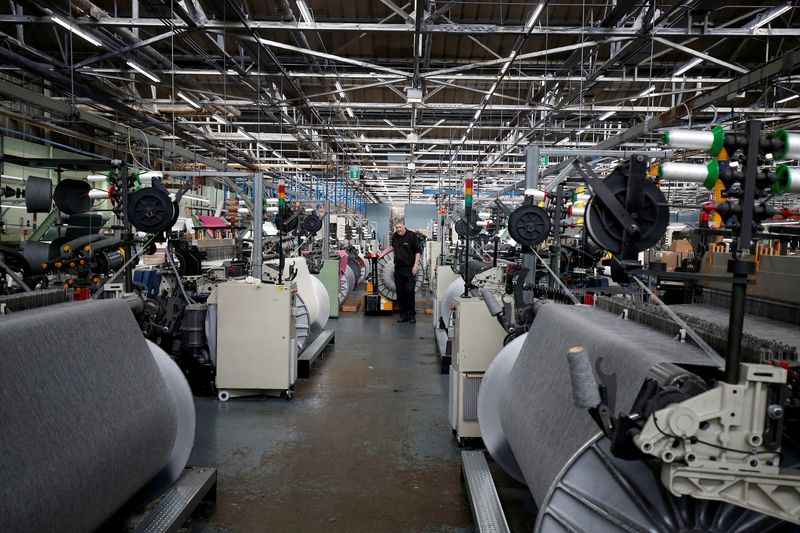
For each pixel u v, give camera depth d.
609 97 8.66
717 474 1.27
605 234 1.86
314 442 3.83
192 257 5.43
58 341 1.81
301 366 5.58
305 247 10.55
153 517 2.44
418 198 28.31
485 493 2.69
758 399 1.26
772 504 1.28
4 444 1.47
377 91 8.88
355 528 2.74
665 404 1.31
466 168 15.66
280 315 4.69
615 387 1.52
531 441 2.04
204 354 4.92
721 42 6.29
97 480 1.82
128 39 5.86
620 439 1.33
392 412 4.52
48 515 1.58
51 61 5.81
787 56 4.35
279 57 6.95
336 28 5.12
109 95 7.27
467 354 3.66
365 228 18.81
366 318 9.73
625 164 1.85
